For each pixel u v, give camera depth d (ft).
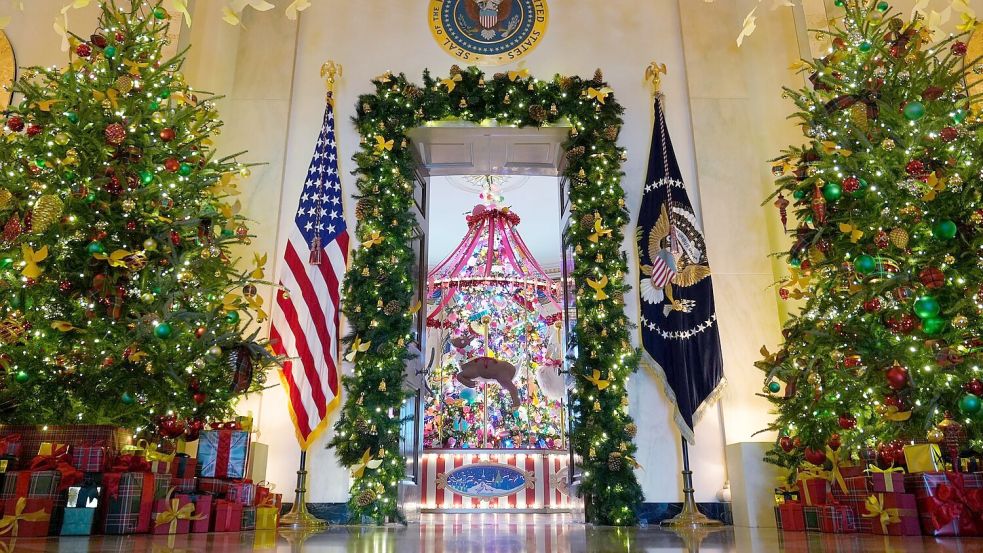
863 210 11.05
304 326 16.17
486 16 20.38
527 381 29.12
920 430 9.88
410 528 13.58
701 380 16.55
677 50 20.30
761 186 18.63
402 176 17.93
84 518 8.21
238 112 19.06
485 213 31.22
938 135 10.48
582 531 12.22
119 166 11.07
